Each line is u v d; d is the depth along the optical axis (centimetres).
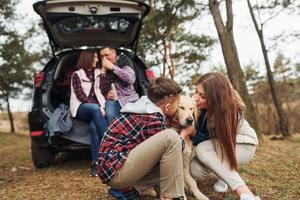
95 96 451
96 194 360
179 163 279
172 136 276
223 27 694
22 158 650
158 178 305
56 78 493
